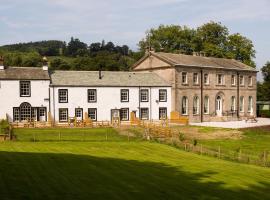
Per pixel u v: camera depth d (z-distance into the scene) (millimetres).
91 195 17969
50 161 26328
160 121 57875
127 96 58344
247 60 94000
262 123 61969
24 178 20734
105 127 49750
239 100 73125
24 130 45594
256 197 19359
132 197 17969
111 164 26328
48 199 17016
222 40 95250
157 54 65250
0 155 28203
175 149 35875
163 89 61406
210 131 49438
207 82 67250
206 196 18906
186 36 94875
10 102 51844
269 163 30391
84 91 55500
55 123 51875
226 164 28781
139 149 35062
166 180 21828
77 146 35750
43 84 53250
